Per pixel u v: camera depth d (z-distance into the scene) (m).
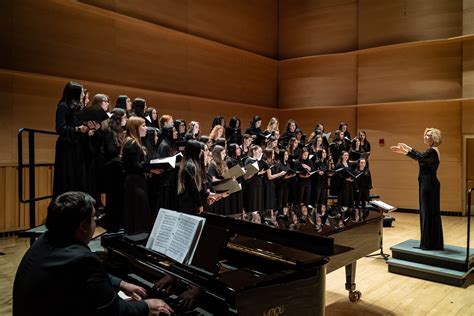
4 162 6.60
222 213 6.23
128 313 1.73
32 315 1.65
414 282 4.71
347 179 7.91
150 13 9.10
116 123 4.14
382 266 5.38
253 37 12.05
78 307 1.66
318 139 8.45
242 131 11.64
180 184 4.20
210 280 1.94
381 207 5.38
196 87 10.28
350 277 4.08
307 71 12.34
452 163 10.05
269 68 12.62
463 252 4.99
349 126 11.62
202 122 10.44
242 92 11.66
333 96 11.89
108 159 4.07
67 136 3.90
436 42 10.12
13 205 6.54
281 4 12.82
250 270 2.28
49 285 1.64
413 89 10.56
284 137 8.74
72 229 1.77
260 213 4.22
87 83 7.79
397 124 10.83
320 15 12.08
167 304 1.92
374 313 3.80
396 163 10.84
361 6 11.34
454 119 10.05
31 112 7.02
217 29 10.88
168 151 5.36
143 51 8.97
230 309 1.80
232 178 5.05
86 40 7.87
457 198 9.98
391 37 10.84
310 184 8.08
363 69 11.36
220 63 10.95
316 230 3.29
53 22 7.33
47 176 6.98
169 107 9.59
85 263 1.69
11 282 4.25
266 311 1.96
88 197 1.85
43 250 1.74
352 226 3.53
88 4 7.75
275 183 7.50
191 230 2.20
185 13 9.98
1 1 6.62
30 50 7.02
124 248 2.63
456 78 9.99
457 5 9.91
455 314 3.80
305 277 2.18
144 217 3.69
